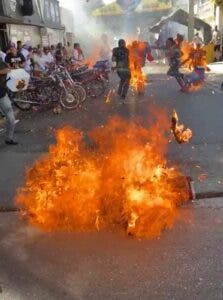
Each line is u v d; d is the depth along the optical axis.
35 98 11.84
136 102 12.43
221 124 8.97
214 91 14.16
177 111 10.66
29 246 4.11
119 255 3.86
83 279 3.53
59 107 11.78
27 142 8.12
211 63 26.41
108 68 14.97
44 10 27.55
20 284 3.50
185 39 33.03
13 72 10.70
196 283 3.41
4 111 7.84
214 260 3.72
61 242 4.14
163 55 30.53
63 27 34.16
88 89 13.84
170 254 3.84
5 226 4.55
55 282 3.51
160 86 16.12
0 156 7.13
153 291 3.33
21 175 6.05
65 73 12.06
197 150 6.97
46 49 16.69
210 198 5.05
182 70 21.72
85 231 4.31
